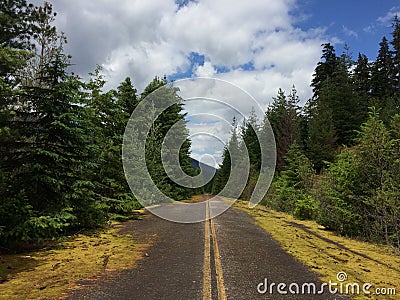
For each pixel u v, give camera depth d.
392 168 10.59
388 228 10.30
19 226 6.98
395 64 45.22
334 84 43.97
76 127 8.81
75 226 10.26
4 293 4.68
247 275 5.69
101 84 13.97
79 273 5.73
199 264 6.36
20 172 8.16
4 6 12.28
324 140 32.47
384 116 27.52
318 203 13.80
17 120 8.28
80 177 10.02
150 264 6.38
